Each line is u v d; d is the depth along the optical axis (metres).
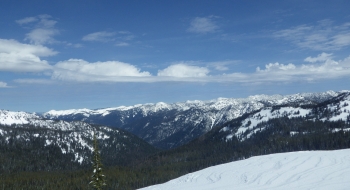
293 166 70.31
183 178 85.00
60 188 171.62
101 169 63.53
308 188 53.56
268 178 66.12
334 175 59.72
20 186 179.62
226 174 76.31
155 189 81.19
